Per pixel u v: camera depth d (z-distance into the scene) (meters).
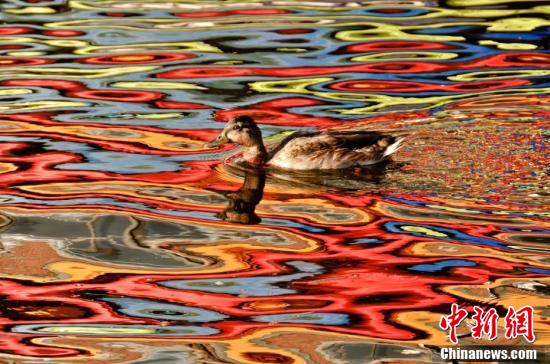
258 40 22.69
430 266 13.21
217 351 11.41
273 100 19.45
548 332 11.76
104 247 13.93
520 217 14.48
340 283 12.84
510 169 16.08
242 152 17.53
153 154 17.23
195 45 22.47
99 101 19.52
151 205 15.25
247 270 13.24
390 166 16.48
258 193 15.77
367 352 11.34
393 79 20.36
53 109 19.14
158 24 23.98
